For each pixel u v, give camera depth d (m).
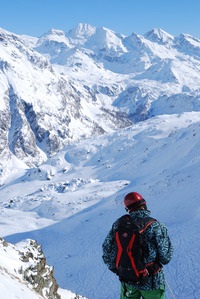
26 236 85.69
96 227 80.56
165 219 70.06
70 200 110.25
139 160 136.25
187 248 53.22
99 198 107.44
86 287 51.09
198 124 135.75
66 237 79.50
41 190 134.25
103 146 176.50
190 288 41.62
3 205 126.25
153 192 89.00
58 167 170.62
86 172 153.88
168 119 186.75
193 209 70.06
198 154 105.00
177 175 92.44
